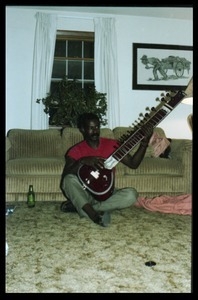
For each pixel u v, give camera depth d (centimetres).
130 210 273
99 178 239
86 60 472
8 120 436
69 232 213
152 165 301
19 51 433
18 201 297
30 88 438
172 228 223
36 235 207
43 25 432
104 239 199
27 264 161
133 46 459
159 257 170
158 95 468
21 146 341
